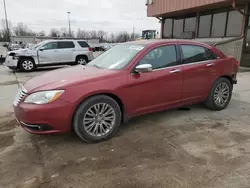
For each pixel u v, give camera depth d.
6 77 8.84
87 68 3.61
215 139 3.14
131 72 3.21
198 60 3.96
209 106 4.31
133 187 2.15
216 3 11.12
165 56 3.58
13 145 2.98
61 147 2.94
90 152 2.81
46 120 2.71
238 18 11.38
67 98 2.76
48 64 11.03
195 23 14.36
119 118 3.21
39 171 2.41
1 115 4.11
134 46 3.68
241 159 2.62
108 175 2.34
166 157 2.68
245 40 10.89
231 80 4.52
